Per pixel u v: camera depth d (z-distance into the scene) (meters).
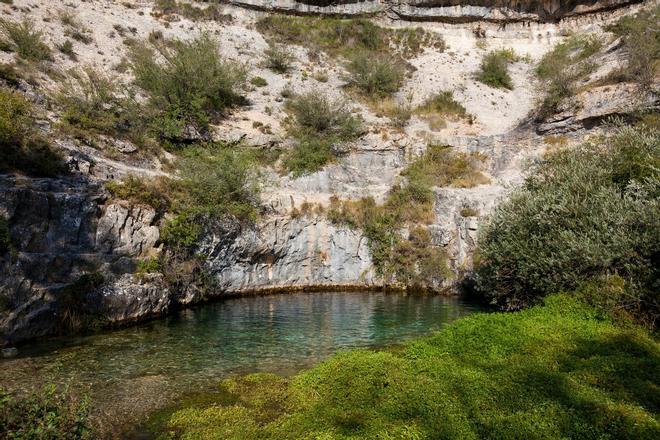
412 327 12.50
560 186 12.36
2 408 5.09
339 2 34.44
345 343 10.92
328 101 25.55
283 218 18.17
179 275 14.41
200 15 31.09
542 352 8.27
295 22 33.75
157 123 19.56
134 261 13.25
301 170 21.31
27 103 15.02
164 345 10.55
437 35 34.47
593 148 13.85
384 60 29.14
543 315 10.26
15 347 9.77
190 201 15.70
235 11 32.75
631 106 19.34
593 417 5.70
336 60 31.78
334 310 14.75
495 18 34.47
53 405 5.74
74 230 12.03
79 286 11.40
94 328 11.45
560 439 5.21
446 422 5.78
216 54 24.28
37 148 13.25
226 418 6.64
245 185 18.05
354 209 19.66
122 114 18.92
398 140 22.97
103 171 14.84
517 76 30.69
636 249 9.97
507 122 26.16
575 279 10.72
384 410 6.27
